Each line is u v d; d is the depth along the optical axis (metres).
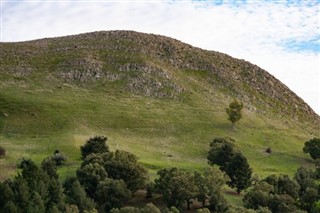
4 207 66.94
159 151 122.81
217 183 82.94
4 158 104.12
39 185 73.19
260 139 143.12
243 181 93.31
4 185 71.00
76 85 171.50
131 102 160.75
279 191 88.94
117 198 79.94
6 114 138.38
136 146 124.56
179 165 109.44
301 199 87.62
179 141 133.88
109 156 92.19
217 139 125.62
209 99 173.62
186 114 156.12
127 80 176.00
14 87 160.88
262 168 116.88
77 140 121.06
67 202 74.69
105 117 145.88
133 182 85.69
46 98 154.62
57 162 101.69
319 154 123.62
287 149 137.75
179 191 79.56
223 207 79.12
